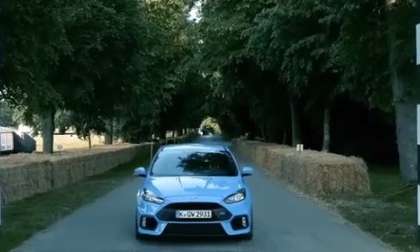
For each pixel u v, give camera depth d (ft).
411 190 55.67
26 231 39.11
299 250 33.40
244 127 228.02
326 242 35.83
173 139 254.88
